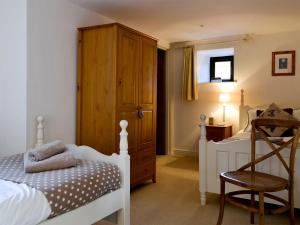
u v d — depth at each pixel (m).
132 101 3.23
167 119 5.47
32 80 2.74
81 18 3.29
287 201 2.27
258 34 4.60
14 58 2.74
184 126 5.39
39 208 1.46
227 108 4.93
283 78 4.43
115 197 2.06
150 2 3.16
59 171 1.87
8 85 2.78
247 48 4.70
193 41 5.16
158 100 5.48
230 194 2.30
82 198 1.74
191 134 5.33
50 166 1.89
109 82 2.99
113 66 2.96
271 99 4.54
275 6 3.29
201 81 5.25
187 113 5.35
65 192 1.62
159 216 2.59
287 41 4.40
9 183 1.61
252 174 2.22
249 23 4.01
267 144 2.46
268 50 4.54
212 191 2.79
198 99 5.22
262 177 2.13
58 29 2.99
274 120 2.27
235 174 2.22
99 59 3.05
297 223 2.43
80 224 1.75
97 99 3.07
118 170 2.11
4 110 2.82
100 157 2.26
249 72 4.70
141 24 4.06
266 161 2.48
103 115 3.03
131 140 3.22
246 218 2.53
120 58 3.02
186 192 3.26
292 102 4.38
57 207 1.56
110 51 2.98
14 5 2.72
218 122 5.02
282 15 3.63
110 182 2.00
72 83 3.16
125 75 3.10
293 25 4.11
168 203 2.91
